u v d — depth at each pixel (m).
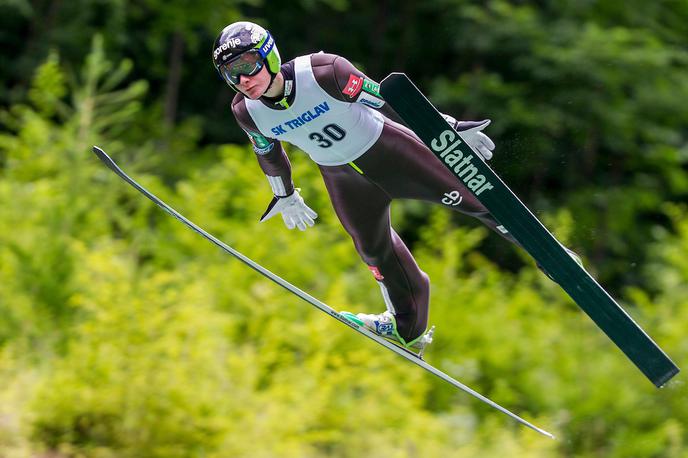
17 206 30.52
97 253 27.34
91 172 33.72
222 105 53.47
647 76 42.19
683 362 27.48
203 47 53.19
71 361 24.53
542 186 44.62
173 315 25.64
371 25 53.44
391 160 14.27
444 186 14.59
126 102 47.28
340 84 13.34
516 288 34.06
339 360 25.67
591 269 43.94
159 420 23.38
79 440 23.88
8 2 43.75
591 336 28.77
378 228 15.00
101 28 48.75
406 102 13.49
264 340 26.91
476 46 43.84
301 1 51.22
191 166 45.53
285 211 15.60
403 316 15.71
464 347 28.95
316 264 29.80
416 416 24.73
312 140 14.06
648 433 26.23
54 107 35.94
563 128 44.03
